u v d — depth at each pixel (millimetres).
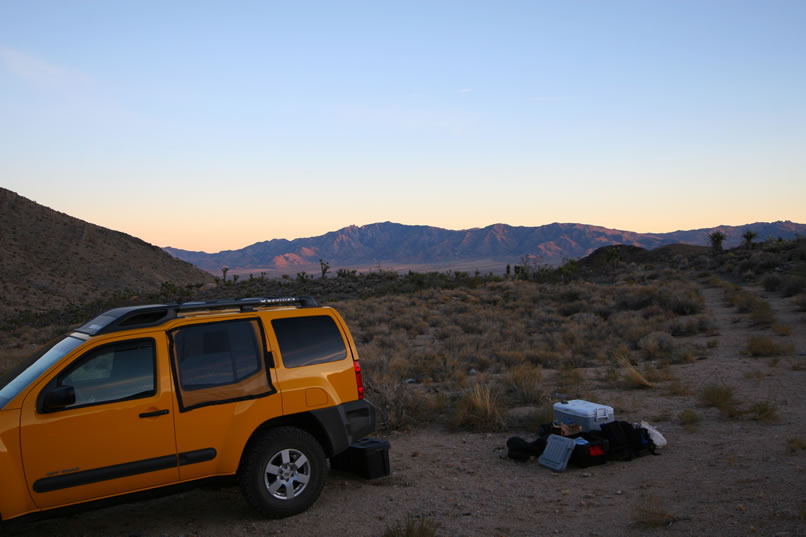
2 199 154375
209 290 93250
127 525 5910
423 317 30844
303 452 6016
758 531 4750
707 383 11852
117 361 5457
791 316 21422
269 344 6105
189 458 5559
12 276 116250
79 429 5145
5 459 4867
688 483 6215
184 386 5621
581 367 15469
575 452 7156
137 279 144375
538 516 5688
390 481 7016
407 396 10562
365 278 75312
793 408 9336
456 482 6891
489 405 9742
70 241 149375
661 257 62875
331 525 5691
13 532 5777
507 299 37531
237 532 5586
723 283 35156
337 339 6578
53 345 5879
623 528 5199
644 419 9312
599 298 31516
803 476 5949
